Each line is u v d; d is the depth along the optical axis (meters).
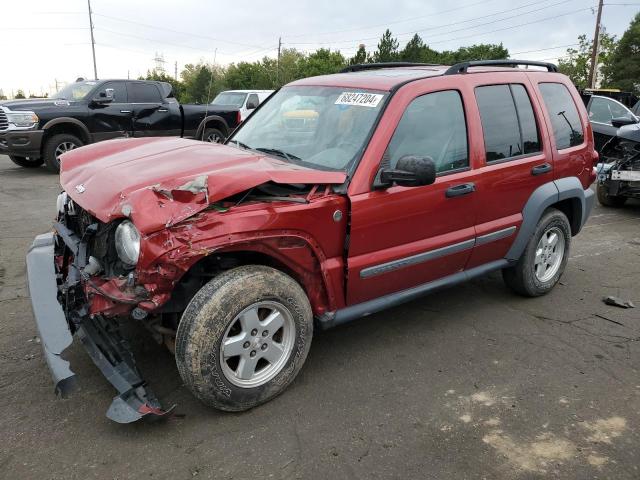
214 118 13.66
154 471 2.62
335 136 3.55
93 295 2.79
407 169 3.08
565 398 3.33
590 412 3.20
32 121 10.91
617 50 53.12
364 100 3.60
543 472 2.70
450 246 3.83
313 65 62.81
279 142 3.84
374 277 3.46
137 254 2.68
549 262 4.89
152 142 3.89
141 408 2.77
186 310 2.81
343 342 3.98
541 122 4.46
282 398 3.24
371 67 4.70
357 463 2.71
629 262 6.02
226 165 3.07
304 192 3.17
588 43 53.22
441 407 3.21
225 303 2.80
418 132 3.59
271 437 2.89
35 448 2.75
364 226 3.29
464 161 3.87
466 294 4.97
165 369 3.49
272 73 61.41
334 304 3.39
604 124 11.79
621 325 4.39
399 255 3.53
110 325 3.17
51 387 3.29
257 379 3.08
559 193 4.55
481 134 3.95
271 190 3.12
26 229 6.84
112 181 3.03
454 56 64.62
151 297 2.69
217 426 2.96
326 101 3.83
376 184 3.30
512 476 2.66
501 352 3.90
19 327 4.05
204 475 2.60
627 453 2.85
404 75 3.88
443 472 2.67
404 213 3.46
